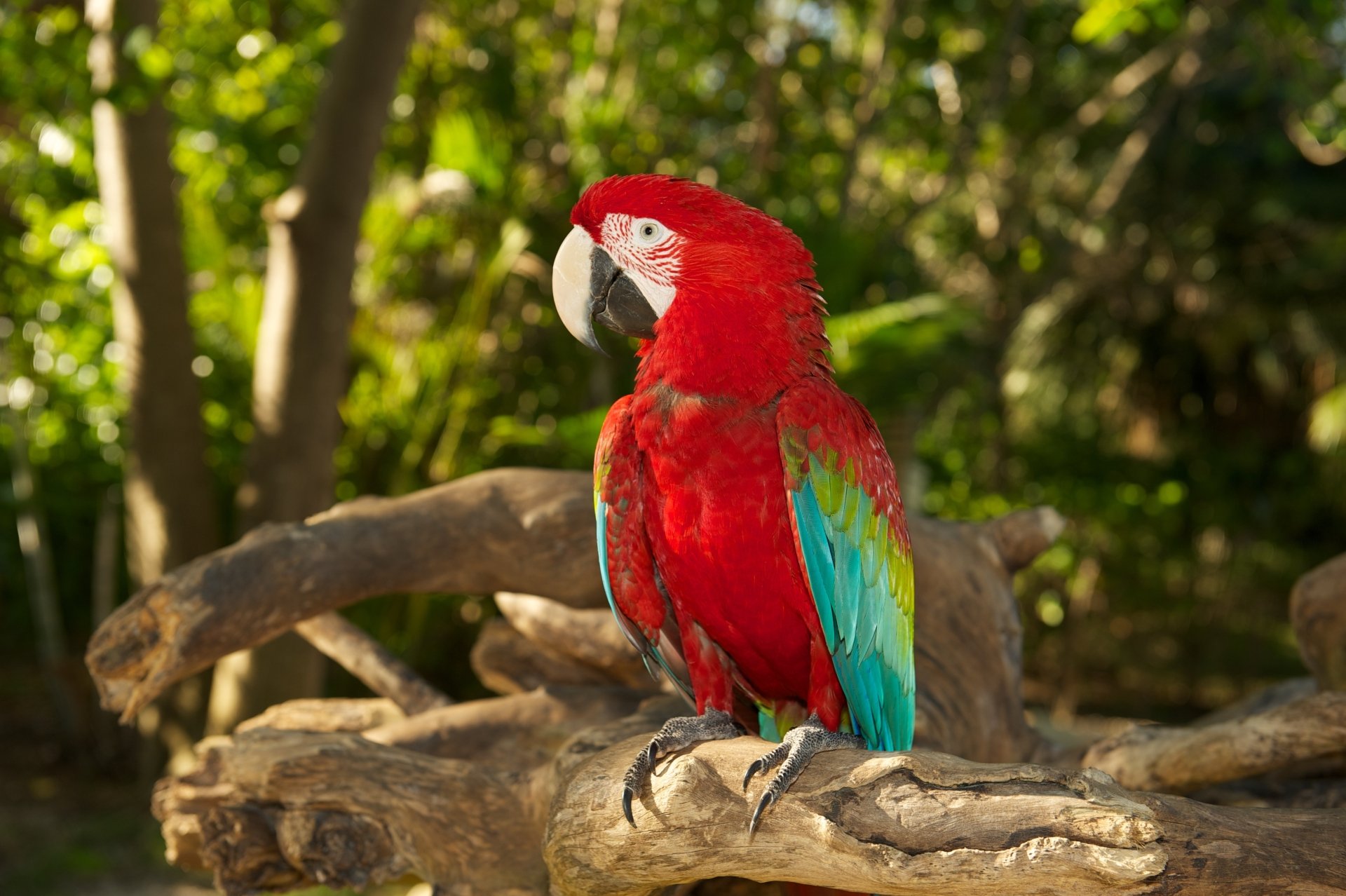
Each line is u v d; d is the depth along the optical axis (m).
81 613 9.38
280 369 6.12
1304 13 8.12
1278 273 11.29
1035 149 11.48
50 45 5.52
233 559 2.56
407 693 3.12
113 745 7.77
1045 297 10.91
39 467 8.42
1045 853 1.45
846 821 1.58
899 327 5.82
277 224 6.18
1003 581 3.04
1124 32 10.59
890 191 12.08
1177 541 12.02
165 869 6.12
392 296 8.42
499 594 3.11
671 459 1.96
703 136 10.58
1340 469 11.24
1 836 6.57
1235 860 1.52
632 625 2.27
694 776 1.69
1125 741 2.58
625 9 9.61
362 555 2.70
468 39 8.80
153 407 6.59
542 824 2.29
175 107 7.97
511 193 7.27
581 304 2.12
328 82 6.02
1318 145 8.52
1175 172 11.29
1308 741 2.23
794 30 9.95
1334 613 2.69
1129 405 12.49
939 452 11.05
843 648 2.02
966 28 10.28
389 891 5.44
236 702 6.23
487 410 8.06
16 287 8.02
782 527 1.96
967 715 2.82
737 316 1.94
